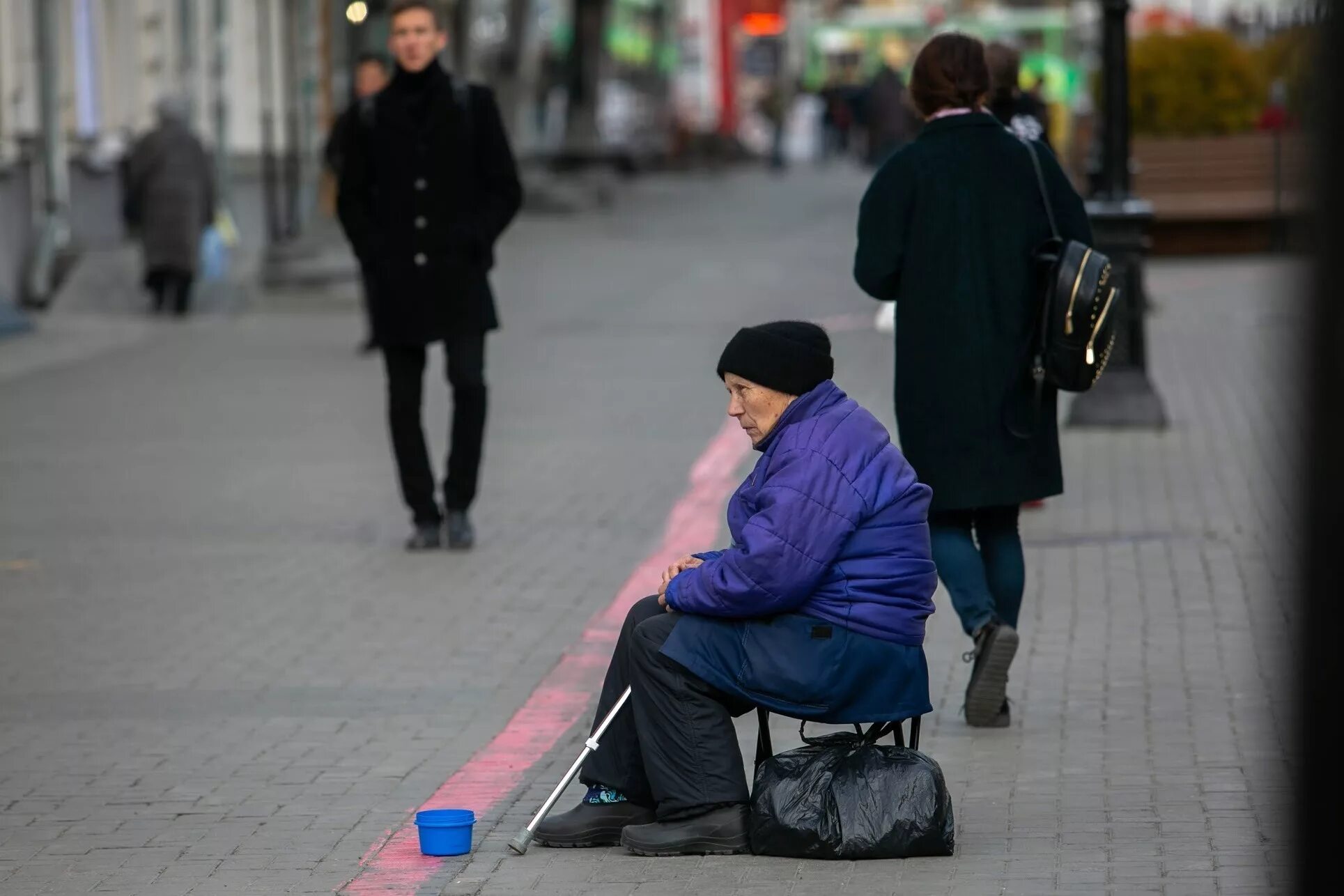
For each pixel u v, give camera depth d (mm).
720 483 33344
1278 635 22562
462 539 28594
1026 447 19219
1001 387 19078
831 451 15297
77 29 70250
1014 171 19297
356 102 28031
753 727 19844
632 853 15594
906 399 19312
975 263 19125
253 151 86375
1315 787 9344
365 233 28000
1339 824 9289
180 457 36438
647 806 16000
